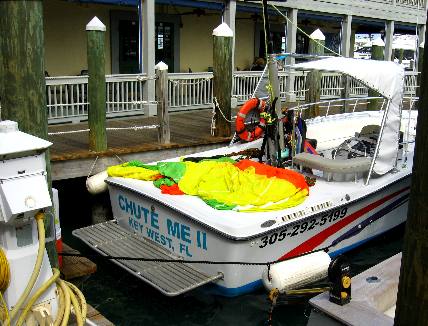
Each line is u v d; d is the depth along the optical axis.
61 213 8.18
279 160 6.68
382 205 6.69
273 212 5.43
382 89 6.24
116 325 5.07
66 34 12.65
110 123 10.24
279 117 6.66
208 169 6.09
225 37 8.60
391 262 4.06
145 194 5.84
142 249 5.78
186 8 14.94
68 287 3.59
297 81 14.47
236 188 5.79
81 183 7.97
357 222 6.41
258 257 5.34
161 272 5.26
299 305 5.40
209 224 5.18
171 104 12.07
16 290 3.28
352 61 6.62
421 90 2.31
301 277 5.15
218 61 8.66
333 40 19.58
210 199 5.56
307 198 5.88
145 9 11.37
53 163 6.92
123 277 6.00
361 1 16.78
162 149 8.00
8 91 3.69
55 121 10.09
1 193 3.08
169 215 5.64
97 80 7.20
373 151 6.82
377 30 20.03
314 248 5.93
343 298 3.38
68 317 3.37
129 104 11.70
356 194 6.18
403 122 8.91
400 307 2.53
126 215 6.33
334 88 14.22
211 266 5.32
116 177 6.38
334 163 6.20
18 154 3.09
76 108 11.20
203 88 12.98
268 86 6.86
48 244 4.16
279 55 6.66
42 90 3.80
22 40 3.62
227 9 13.12
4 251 3.24
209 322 5.16
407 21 18.75
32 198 3.12
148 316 5.25
